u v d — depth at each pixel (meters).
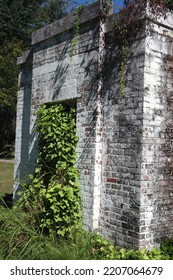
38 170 5.97
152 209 4.68
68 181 5.43
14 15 21.17
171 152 4.93
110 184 5.06
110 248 4.59
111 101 5.13
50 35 6.33
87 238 4.97
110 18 5.19
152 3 4.69
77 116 5.60
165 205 4.84
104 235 5.10
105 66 5.29
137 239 4.55
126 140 4.83
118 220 4.88
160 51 4.81
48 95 6.36
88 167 5.30
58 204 5.08
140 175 4.56
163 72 4.84
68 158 5.58
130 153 4.75
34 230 5.00
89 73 5.40
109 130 5.14
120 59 4.99
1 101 18.78
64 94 5.92
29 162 6.79
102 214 5.17
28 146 7.40
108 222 5.05
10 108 20.56
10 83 19.22
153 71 4.72
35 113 6.36
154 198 4.70
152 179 4.68
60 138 5.56
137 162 4.62
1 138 21.80
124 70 4.92
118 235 4.86
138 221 4.55
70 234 5.09
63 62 6.02
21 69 7.99
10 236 4.70
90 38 5.43
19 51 19.38
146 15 4.63
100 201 5.22
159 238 4.75
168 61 4.91
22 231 4.82
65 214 5.11
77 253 4.39
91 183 5.23
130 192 4.71
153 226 4.68
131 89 4.80
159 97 4.78
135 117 4.70
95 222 5.20
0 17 20.97
